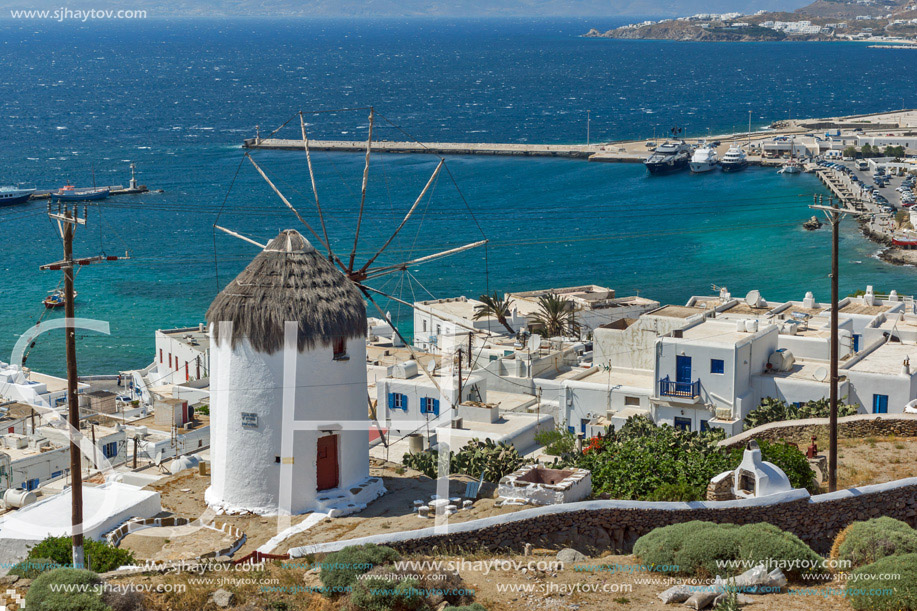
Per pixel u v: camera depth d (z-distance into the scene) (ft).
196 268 586.04
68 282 88.33
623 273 561.43
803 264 558.15
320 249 638.94
